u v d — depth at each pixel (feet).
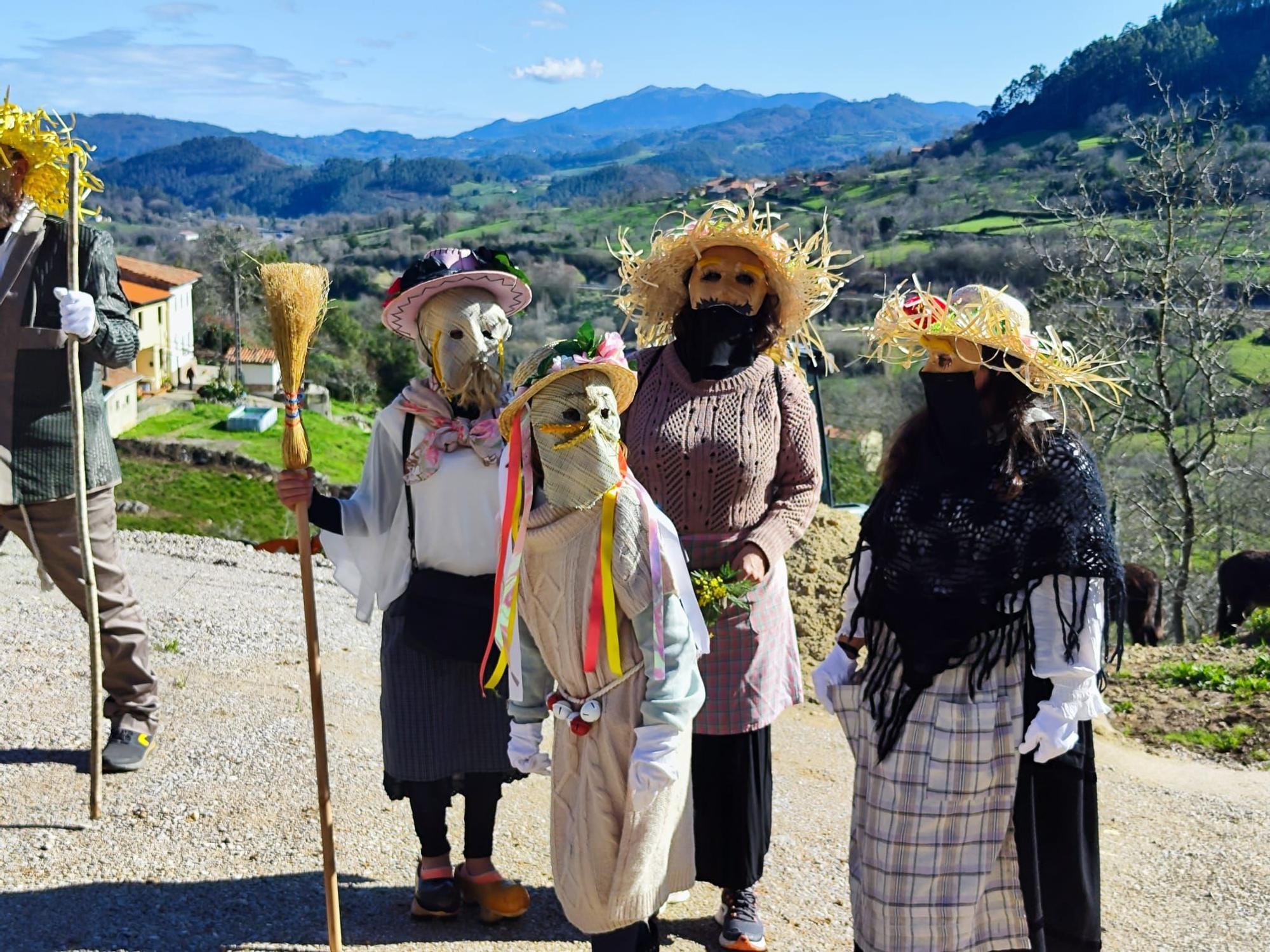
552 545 10.44
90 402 15.55
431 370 12.75
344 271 314.55
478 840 13.12
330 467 175.32
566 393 10.34
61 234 14.94
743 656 12.84
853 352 76.95
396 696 12.51
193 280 224.74
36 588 27.99
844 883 15.60
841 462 64.39
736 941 13.10
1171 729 24.66
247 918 12.60
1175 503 62.75
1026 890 10.23
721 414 13.05
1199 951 14.42
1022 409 10.27
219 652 23.02
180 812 15.10
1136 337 60.03
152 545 38.52
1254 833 18.75
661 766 10.19
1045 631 10.11
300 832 14.88
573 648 10.54
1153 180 61.46
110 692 16.48
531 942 12.65
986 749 10.22
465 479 12.35
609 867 10.61
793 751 21.70
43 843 13.85
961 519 10.29
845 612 11.55
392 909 13.16
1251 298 61.36
